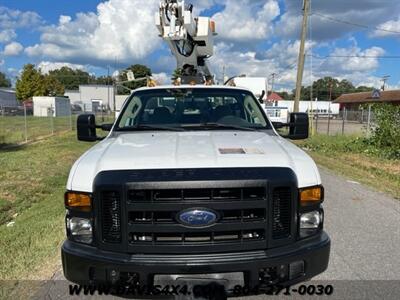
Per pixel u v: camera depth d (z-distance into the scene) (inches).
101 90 3299.7
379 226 233.1
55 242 196.1
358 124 1620.3
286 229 115.9
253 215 112.2
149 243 111.1
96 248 115.6
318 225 123.0
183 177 109.7
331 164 482.0
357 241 207.3
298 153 131.4
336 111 3110.2
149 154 124.5
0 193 309.0
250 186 110.3
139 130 165.3
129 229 110.7
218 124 170.1
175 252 111.0
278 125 185.0
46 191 321.4
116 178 111.5
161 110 178.5
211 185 108.8
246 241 112.3
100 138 181.2
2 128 1069.8
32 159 490.0
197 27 401.1
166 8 376.5
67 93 3513.8
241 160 118.4
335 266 174.7
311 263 118.3
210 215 109.5
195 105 181.2
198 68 428.8
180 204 109.2
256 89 676.7
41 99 2269.9
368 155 575.2
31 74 3038.9
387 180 382.6
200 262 110.0
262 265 111.7
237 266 110.7
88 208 116.6
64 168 429.1
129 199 110.0
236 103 183.8
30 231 212.2
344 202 289.3
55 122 1422.2
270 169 114.7
